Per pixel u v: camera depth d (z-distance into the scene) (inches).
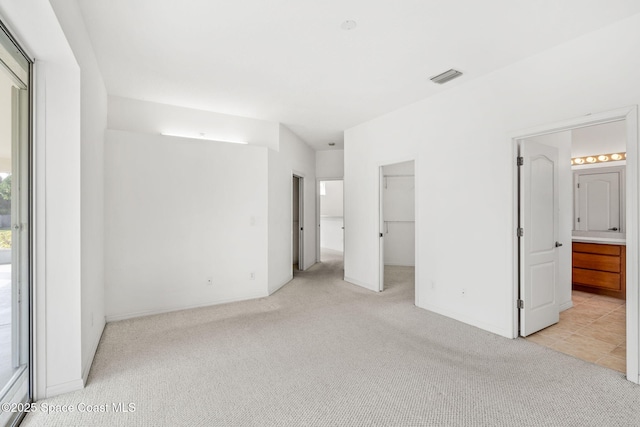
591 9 81.5
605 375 87.3
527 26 89.7
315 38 97.0
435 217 142.1
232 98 147.9
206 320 133.3
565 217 143.7
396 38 96.6
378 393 78.9
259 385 82.8
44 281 77.5
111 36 95.7
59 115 79.1
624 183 196.7
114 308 132.3
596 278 168.2
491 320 119.5
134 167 136.6
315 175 273.9
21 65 72.9
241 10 83.3
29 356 75.9
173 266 145.7
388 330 121.4
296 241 279.4
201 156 152.6
